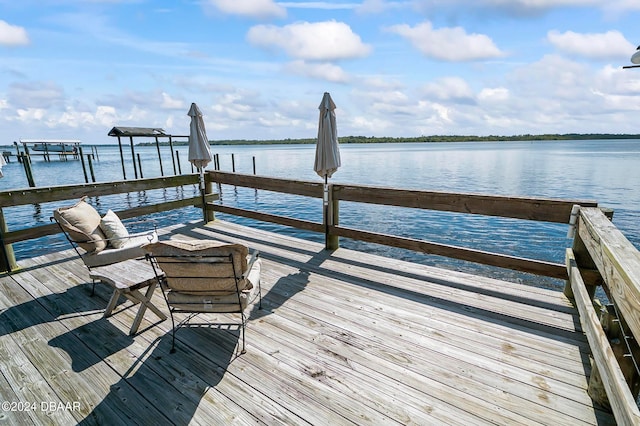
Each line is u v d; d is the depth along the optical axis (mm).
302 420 1633
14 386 1909
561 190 14258
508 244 7172
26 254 6820
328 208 4168
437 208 3381
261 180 4996
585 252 2590
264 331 2457
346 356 2145
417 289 3145
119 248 3074
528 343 2271
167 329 2527
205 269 2100
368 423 1610
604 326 1674
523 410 1678
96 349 2268
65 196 4223
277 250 4355
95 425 1617
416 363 2066
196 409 1715
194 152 5406
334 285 3262
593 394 1718
